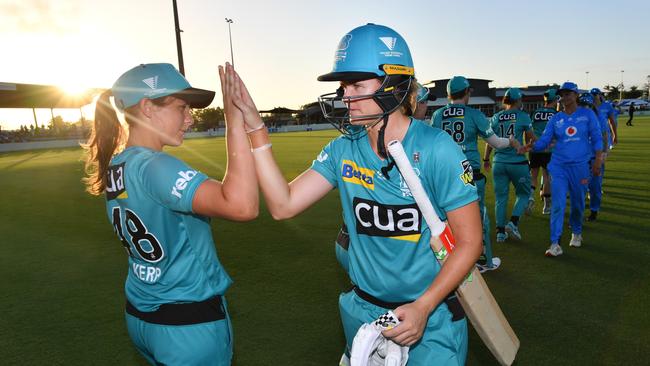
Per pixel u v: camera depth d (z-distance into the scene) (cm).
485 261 412
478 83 6050
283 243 519
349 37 144
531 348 278
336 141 167
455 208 138
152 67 154
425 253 150
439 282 132
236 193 131
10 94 3080
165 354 154
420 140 142
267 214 670
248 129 151
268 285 390
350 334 174
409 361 158
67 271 442
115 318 333
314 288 381
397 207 148
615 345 280
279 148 1912
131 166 146
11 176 1295
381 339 133
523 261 439
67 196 899
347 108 148
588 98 457
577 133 445
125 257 485
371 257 158
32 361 275
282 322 321
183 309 154
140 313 158
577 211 470
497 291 368
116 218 154
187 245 153
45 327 320
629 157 1215
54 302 364
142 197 144
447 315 156
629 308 330
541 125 693
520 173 495
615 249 465
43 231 609
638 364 258
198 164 1368
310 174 169
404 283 153
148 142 155
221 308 163
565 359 265
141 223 147
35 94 3272
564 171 452
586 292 360
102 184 166
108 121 162
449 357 154
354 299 170
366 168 152
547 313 326
